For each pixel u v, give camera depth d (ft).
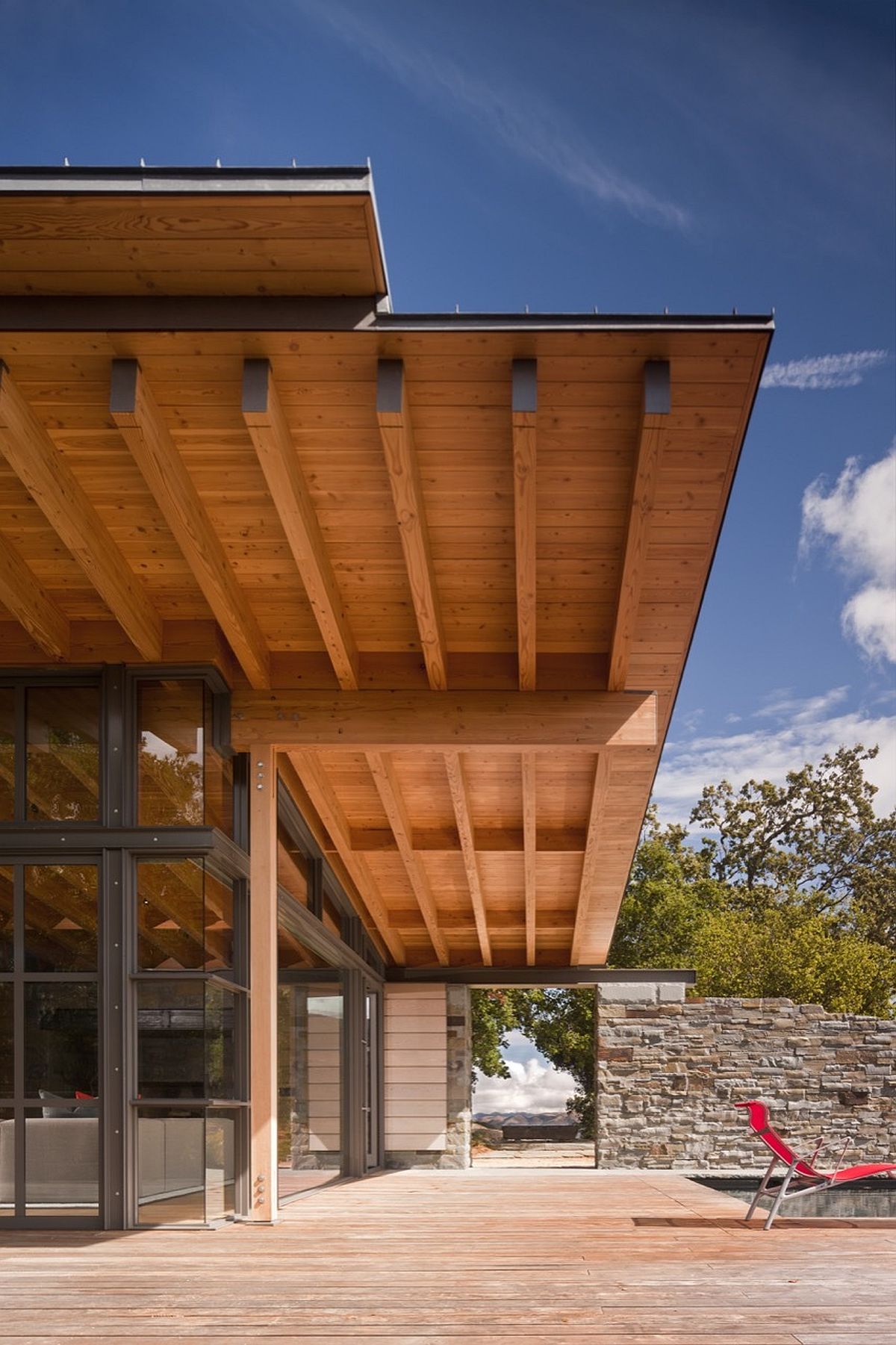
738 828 121.80
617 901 40.75
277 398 18.02
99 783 23.43
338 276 16.37
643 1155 45.75
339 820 32.22
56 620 23.47
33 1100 22.02
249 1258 18.11
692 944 79.66
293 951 29.94
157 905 22.65
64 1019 22.34
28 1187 21.79
